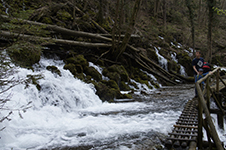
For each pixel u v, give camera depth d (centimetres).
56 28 1123
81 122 575
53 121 587
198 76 637
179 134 361
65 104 733
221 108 582
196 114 502
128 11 2150
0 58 360
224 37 3828
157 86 1470
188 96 1042
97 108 782
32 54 851
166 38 2678
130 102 896
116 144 410
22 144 416
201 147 367
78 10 1586
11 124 476
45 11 1212
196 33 3581
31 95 642
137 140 428
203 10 4156
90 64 1205
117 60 1442
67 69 962
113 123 562
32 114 563
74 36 1293
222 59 2948
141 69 1598
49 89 715
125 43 1338
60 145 414
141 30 2431
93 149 390
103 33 1527
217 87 625
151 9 3753
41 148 400
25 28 430
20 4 1196
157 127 516
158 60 1844
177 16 3609
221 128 612
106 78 1161
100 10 1686
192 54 2662
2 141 411
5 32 550
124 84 1182
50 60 1039
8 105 518
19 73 663
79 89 830
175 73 1842
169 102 881
